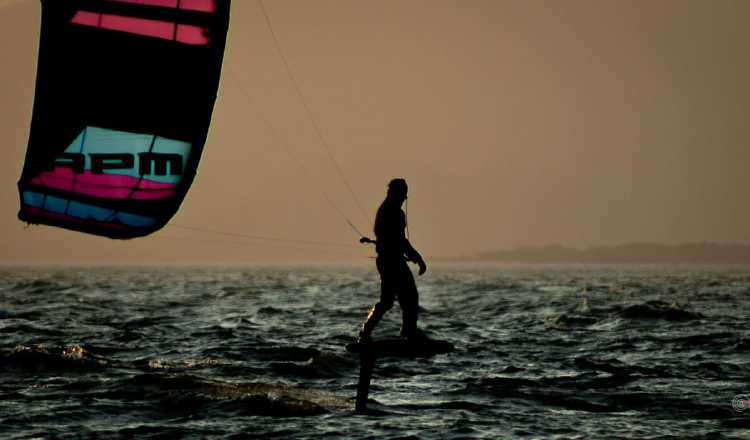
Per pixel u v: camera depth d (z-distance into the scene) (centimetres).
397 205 4997
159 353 7900
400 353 4941
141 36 5241
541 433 4791
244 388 5953
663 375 6750
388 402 5625
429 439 4631
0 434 4653
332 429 4825
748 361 7575
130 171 5281
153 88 5269
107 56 5219
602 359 7731
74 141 5222
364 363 5138
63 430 4756
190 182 5338
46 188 5244
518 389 6081
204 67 5294
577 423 5041
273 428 4828
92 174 5250
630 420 5134
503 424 5000
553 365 7294
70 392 5741
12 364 6688
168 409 5275
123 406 5328
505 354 8025
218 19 5303
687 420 5144
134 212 5325
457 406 5512
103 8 5200
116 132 5259
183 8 5259
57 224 5306
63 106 5191
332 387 6206
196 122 5309
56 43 5166
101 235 5328
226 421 5000
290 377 6575
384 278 4947
